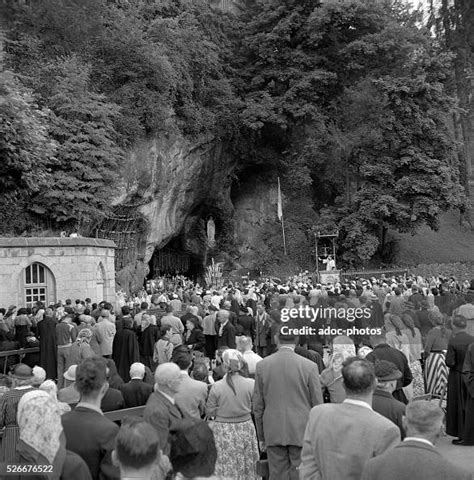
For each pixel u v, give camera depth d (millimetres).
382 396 6723
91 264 27984
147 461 3977
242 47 56375
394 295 20344
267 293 26438
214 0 59156
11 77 28688
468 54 71875
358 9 54531
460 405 10180
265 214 57062
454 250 65375
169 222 45031
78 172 33219
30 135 28328
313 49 56281
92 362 5473
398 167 54500
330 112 56656
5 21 38531
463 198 55688
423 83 53906
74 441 5148
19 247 26016
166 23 46219
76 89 35625
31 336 16672
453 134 76188
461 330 10367
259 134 52688
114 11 43781
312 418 5230
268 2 56750
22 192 31219
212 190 50938
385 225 54750
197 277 53906
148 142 40656
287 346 7363
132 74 40562
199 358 10961
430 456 4168
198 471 3920
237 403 7797
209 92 49875
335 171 57562
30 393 4902
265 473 7391
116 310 25250
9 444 7379
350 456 4906
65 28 39625
